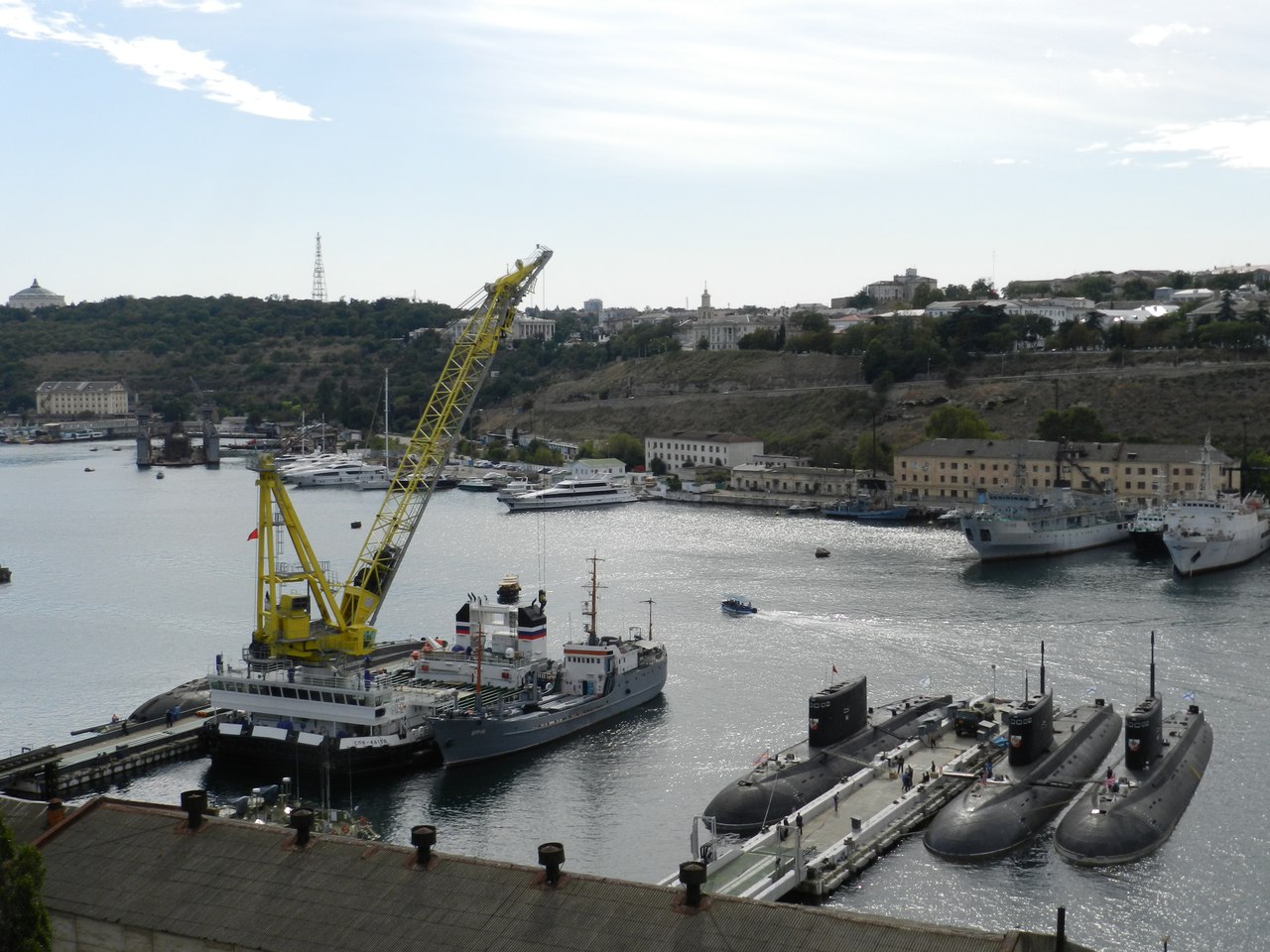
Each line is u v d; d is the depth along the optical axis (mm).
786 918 64000
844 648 181250
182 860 73750
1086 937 95875
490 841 117500
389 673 159125
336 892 69625
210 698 148875
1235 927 97062
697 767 135750
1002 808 112562
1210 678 160375
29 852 64125
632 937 64000
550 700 151000
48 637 199500
